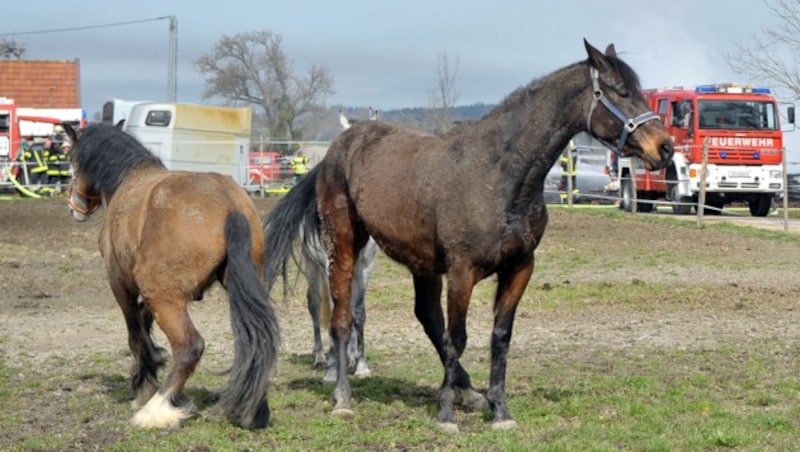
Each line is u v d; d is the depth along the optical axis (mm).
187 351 7797
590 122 7820
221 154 35875
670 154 7699
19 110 42938
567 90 7785
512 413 8383
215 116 35875
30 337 12438
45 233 23766
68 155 9422
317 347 10539
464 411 8625
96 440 7703
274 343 7594
